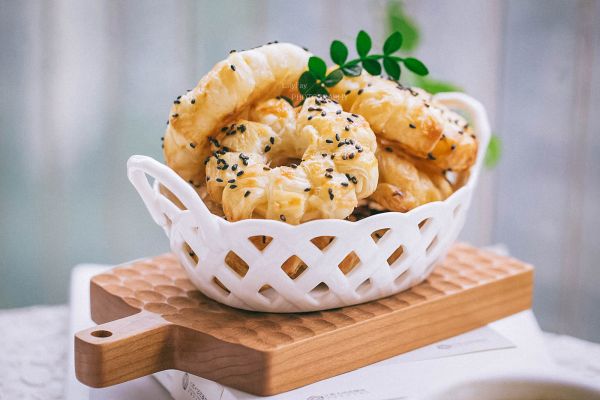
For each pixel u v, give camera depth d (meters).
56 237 1.17
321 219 0.62
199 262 0.65
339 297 0.65
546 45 1.12
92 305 0.70
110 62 1.11
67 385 0.67
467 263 0.75
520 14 1.13
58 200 1.15
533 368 0.61
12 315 0.84
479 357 0.67
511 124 1.17
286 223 0.62
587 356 0.79
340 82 0.69
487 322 0.72
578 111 1.12
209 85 0.65
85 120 1.13
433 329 0.69
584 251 1.16
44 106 1.11
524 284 0.74
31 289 1.18
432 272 0.73
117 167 1.16
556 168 1.15
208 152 0.67
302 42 1.14
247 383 0.61
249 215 0.63
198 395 0.64
